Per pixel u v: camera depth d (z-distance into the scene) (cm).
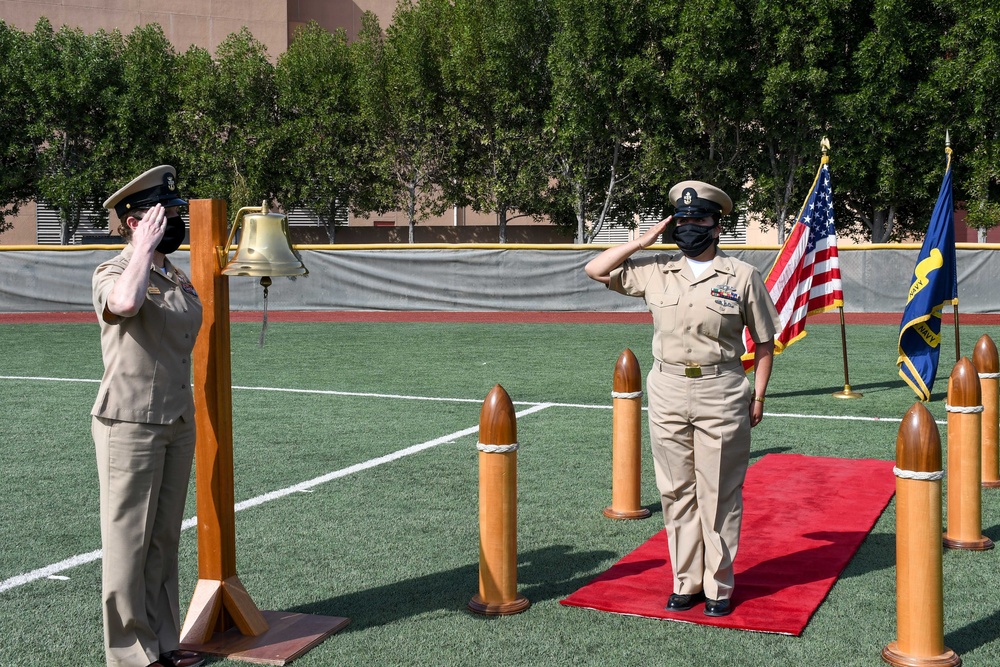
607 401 1135
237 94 3469
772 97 2639
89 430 978
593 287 2342
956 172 2750
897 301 2228
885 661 419
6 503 706
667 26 2780
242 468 807
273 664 423
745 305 471
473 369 1427
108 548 394
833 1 2577
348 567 561
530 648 439
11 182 3372
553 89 2962
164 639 419
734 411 468
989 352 723
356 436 939
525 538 611
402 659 429
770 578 523
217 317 446
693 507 484
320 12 4494
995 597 498
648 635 452
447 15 3312
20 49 3394
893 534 611
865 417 1014
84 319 2342
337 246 2433
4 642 457
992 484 721
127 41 3631
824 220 1127
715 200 468
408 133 3344
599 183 3194
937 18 2739
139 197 398
